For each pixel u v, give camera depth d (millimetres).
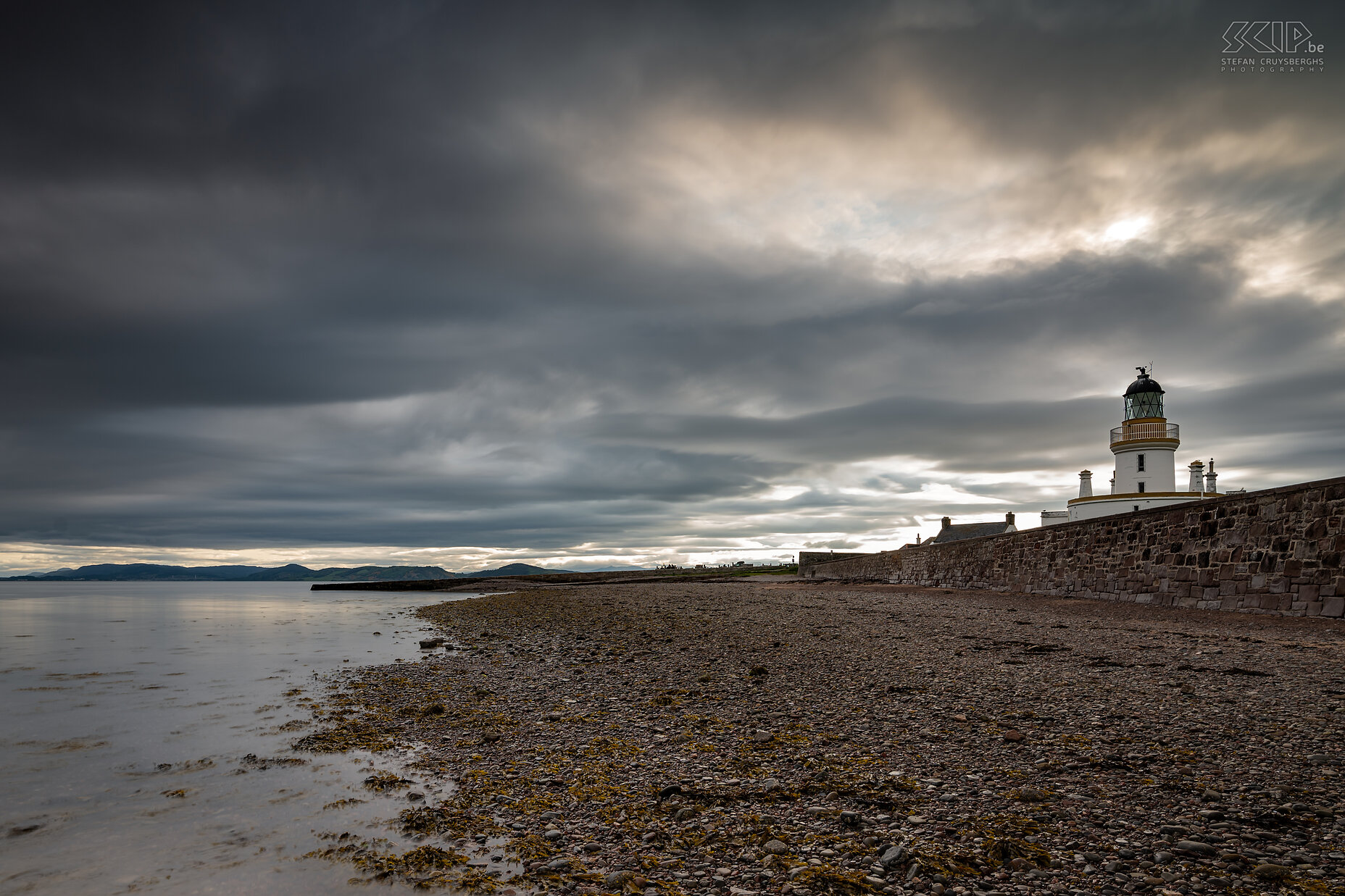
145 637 25359
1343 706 7969
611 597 41438
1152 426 52719
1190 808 5410
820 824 5617
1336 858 4516
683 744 8086
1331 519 15773
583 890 4820
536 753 8148
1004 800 5816
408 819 6312
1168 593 20906
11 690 13500
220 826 6293
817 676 11648
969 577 36062
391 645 21328
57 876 5344
